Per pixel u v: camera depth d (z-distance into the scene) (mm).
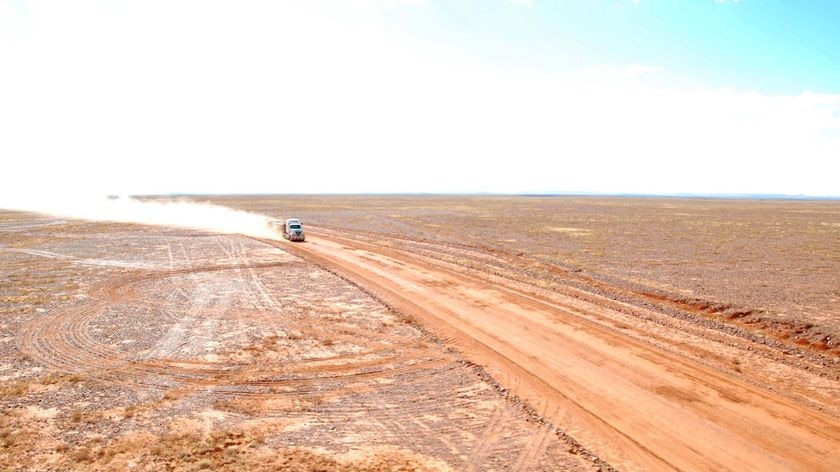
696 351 18891
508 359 18172
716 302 25406
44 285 30594
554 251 44375
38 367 17219
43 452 11617
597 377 16375
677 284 30109
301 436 12484
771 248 47125
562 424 13109
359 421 13367
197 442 12102
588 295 28453
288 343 20000
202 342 20031
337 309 25328
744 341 20125
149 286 30578
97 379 16250
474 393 15203
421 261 40844
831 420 13242
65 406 14188
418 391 15391
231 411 13992
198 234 60500
